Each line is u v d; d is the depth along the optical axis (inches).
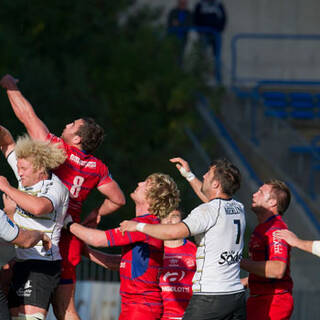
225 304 675.4
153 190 704.4
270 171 2105.1
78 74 2014.0
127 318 703.7
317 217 2043.6
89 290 1326.3
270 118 2217.0
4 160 1622.8
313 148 2206.0
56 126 1798.7
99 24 2326.5
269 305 800.3
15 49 2101.4
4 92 1813.5
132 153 2057.1
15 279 663.8
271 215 808.9
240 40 2994.6
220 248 677.9
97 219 758.5
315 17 3034.0
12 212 707.4
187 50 2699.3
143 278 703.1
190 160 2075.5
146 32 2337.6
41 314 657.6
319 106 2544.3
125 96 2192.4
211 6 2459.4
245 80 2514.8
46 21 2225.6
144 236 703.7
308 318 1454.2
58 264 677.3
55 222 669.3
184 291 812.0
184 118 2156.7
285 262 770.8
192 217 670.5
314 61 3031.5
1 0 2187.5
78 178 708.0
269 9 3006.9
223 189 697.0
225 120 2250.2
